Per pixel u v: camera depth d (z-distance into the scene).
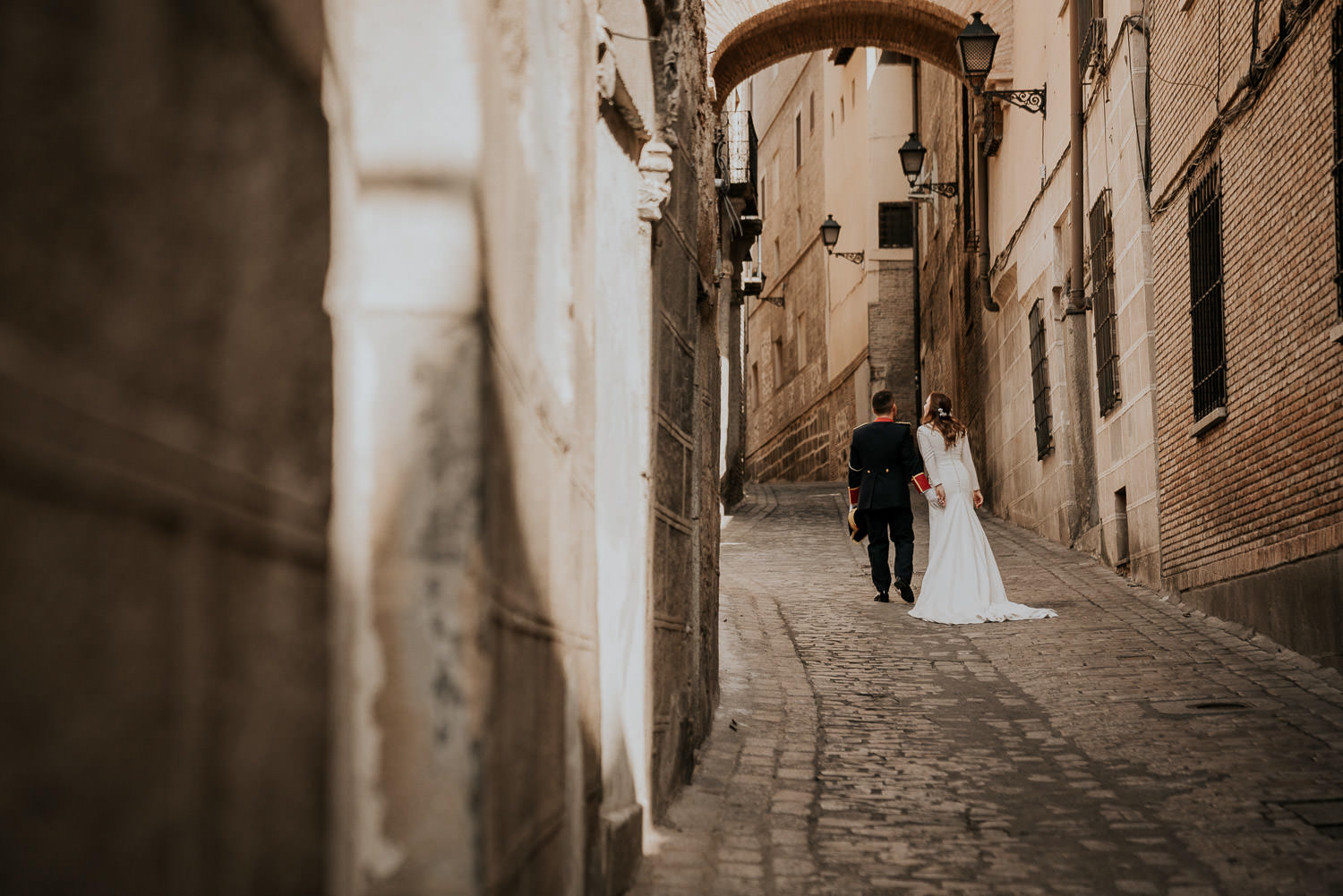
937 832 4.85
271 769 1.44
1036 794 5.38
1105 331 12.75
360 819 1.85
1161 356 10.79
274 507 1.47
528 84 2.67
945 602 10.14
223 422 1.29
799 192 40.78
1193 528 9.95
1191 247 9.87
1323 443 7.30
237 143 1.36
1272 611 8.24
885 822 5.00
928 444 10.52
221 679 1.26
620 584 4.24
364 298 1.90
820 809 5.19
